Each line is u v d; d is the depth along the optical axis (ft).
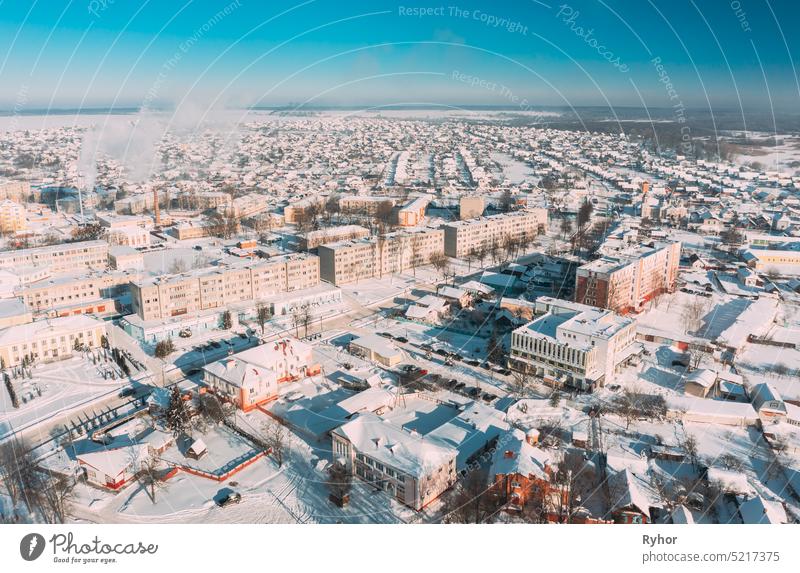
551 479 488.85
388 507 486.38
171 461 550.77
